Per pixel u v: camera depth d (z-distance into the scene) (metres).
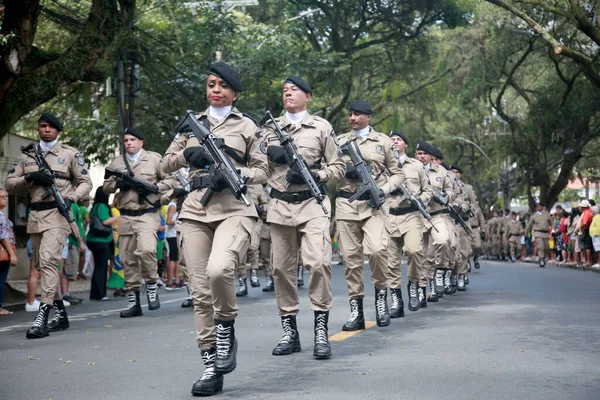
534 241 33.75
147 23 28.80
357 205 10.17
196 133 7.00
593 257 29.22
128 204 12.93
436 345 9.21
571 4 26.56
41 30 25.22
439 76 46.69
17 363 8.55
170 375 7.71
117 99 23.45
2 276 14.30
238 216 6.95
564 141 43.34
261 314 12.77
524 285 18.91
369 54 42.62
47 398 6.84
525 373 7.56
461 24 39.69
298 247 8.77
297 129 8.71
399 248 12.30
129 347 9.52
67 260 16.16
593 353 8.66
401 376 7.42
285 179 8.48
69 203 11.45
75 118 29.05
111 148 29.20
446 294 16.44
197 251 7.01
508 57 42.34
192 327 11.32
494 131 58.22
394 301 12.17
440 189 15.48
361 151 10.73
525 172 50.97
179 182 13.31
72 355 9.01
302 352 8.82
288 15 38.41
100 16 17.27
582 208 29.00
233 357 6.89
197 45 28.94
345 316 12.14
